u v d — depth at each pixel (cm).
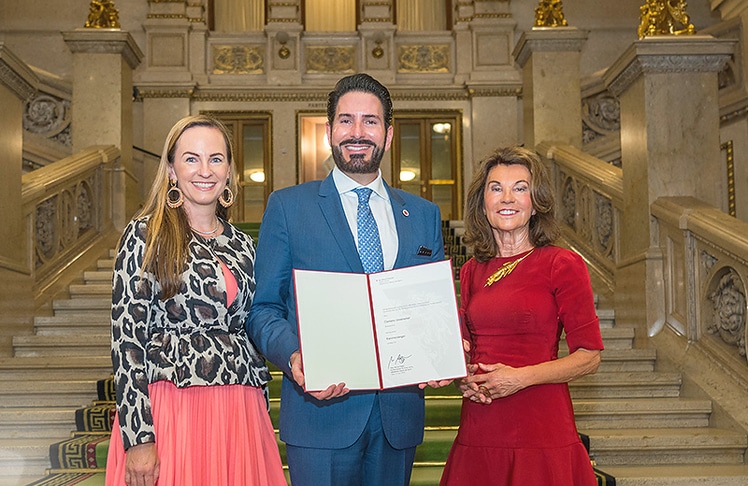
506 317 260
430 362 240
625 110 554
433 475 383
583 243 640
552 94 733
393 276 243
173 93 1127
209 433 236
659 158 516
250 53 1171
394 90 1152
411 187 1152
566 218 684
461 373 240
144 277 234
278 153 1144
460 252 773
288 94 1150
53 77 1012
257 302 255
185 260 238
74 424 433
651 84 518
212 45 1169
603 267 600
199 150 244
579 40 734
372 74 1161
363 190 268
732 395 431
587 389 464
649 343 504
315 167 1168
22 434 430
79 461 396
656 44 511
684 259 485
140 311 233
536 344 259
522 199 268
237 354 243
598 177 606
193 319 238
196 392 236
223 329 244
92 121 750
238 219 1136
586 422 438
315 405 254
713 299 466
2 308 509
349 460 253
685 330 484
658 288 507
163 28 1146
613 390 464
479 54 1166
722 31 884
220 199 258
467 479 257
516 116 1150
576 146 731
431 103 1156
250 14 1229
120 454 235
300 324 235
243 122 1150
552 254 264
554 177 700
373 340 239
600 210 611
